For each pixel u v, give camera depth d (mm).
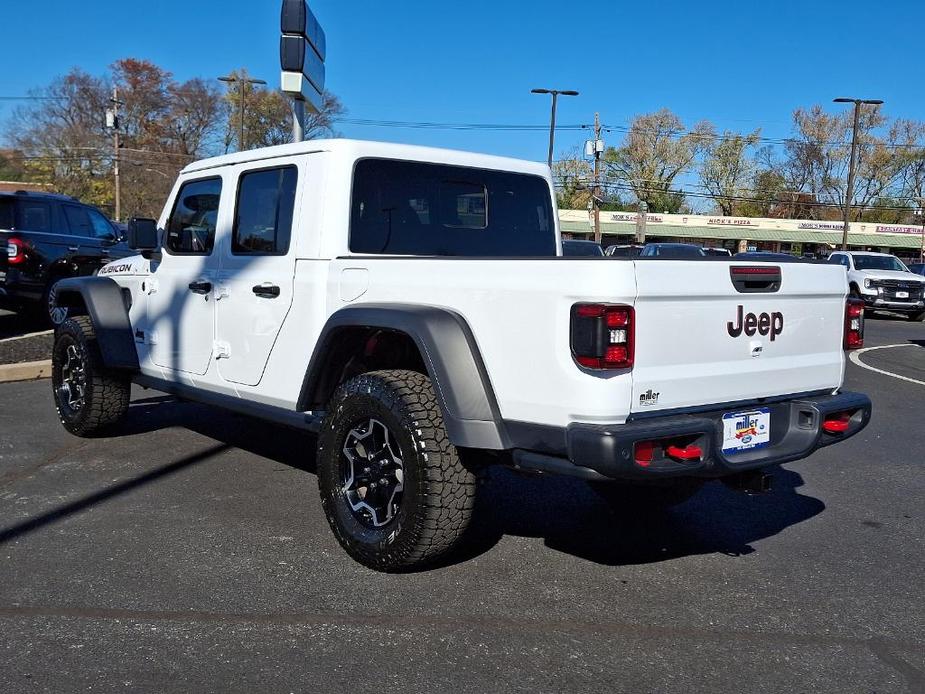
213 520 4762
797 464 6508
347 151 4570
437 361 3738
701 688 3102
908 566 4406
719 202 81562
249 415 5188
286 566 4125
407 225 4852
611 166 78438
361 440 4172
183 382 5590
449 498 3816
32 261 11562
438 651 3320
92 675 3068
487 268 3752
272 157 4879
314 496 5234
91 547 4312
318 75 8164
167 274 5680
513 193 5453
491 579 4055
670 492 4918
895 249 67625
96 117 67062
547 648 3373
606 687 3088
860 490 5820
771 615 3756
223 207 5199
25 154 65938
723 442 3848
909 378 11422
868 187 80188
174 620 3516
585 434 3424
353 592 3844
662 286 3529
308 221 4594
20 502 4996
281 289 4691
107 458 5992
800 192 81250
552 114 41281
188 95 68188
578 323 3453
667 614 3732
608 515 5117
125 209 64750
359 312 4055
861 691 3115
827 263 4305
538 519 5000
